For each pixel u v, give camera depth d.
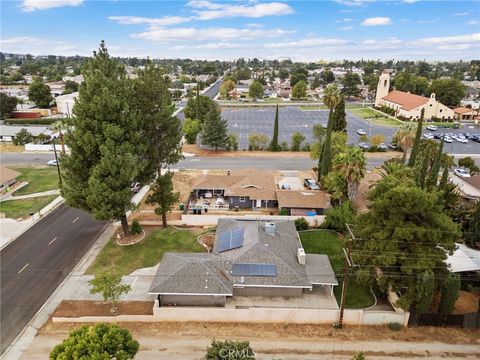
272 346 26.02
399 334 27.38
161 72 38.53
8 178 53.88
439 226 27.64
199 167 65.44
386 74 129.62
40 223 44.12
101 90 34.31
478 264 32.03
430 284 26.62
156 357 24.80
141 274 34.06
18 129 86.50
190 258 32.12
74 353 18.67
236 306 29.36
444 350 25.92
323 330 27.78
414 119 108.31
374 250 28.34
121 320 28.20
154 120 38.38
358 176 42.09
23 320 28.14
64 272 34.31
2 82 186.75
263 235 35.16
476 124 106.38
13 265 35.41
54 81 187.12
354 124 103.56
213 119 73.62
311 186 54.34
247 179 51.00
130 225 43.38
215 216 43.59
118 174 34.94
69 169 35.50
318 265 32.69
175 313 28.20
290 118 114.25
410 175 40.19
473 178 51.66
